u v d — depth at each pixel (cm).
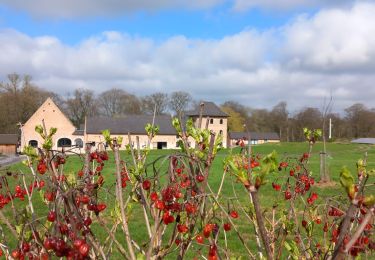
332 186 1184
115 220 379
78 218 265
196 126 376
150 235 325
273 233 404
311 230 385
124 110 11319
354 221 308
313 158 3925
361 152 5775
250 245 951
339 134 9644
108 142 362
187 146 339
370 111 10012
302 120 6234
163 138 8200
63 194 262
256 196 223
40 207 1173
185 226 305
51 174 324
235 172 228
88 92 11112
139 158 376
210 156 326
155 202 281
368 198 207
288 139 9394
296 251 361
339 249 209
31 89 9562
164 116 8481
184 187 327
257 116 11169
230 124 10181
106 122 8100
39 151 353
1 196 378
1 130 9200
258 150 6250
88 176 325
